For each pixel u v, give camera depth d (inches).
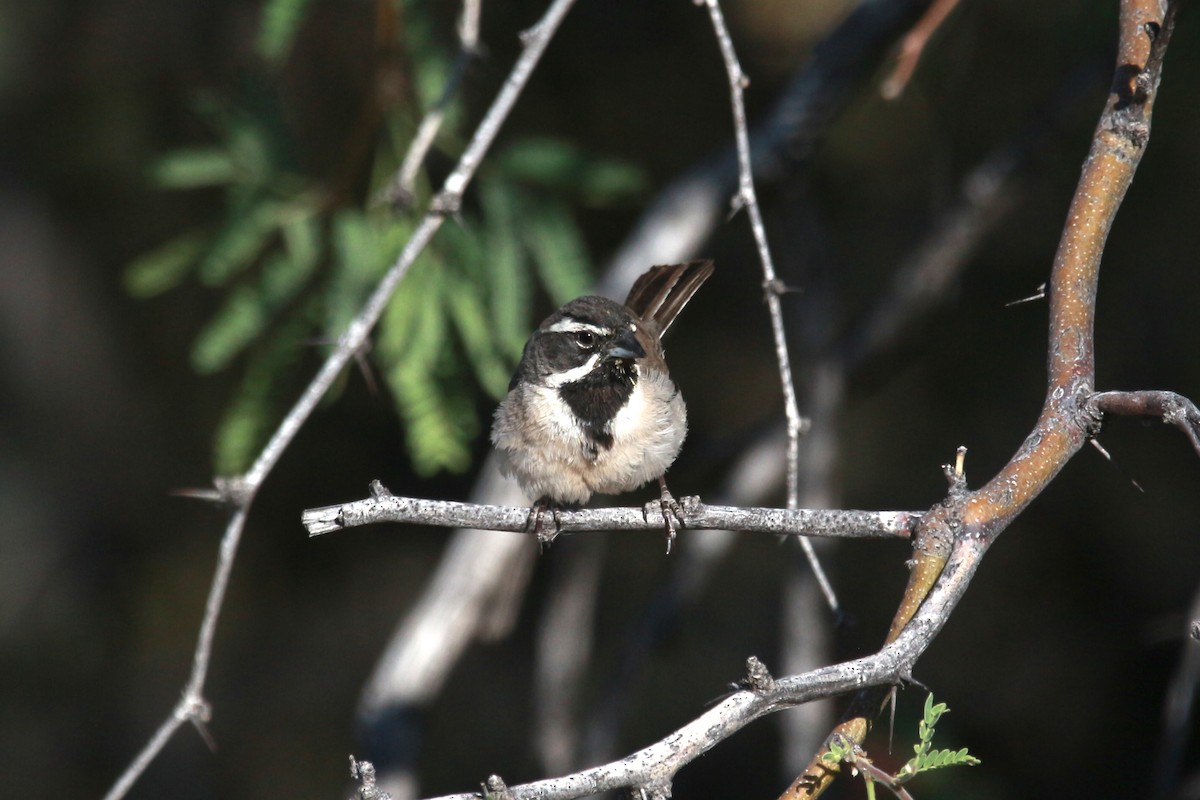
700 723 187.5
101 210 542.6
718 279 525.0
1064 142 449.4
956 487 216.7
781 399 476.1
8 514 567.8
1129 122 242.7
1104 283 495.2
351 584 585.0
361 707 385.4
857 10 421.7
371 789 185.3
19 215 538.9
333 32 449.4
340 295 335.0
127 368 560.7
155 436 567.2
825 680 192.9
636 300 364.2
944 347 512.1
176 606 571.8
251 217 348.5
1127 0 255.1
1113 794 513.7
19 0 521.0
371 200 347.9
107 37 521.0
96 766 554.9
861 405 539.5
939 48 442.3
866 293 526.6
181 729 562.3
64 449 569.3
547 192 360.5
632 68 494.0
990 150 505.0
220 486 254.4
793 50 500.7
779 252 516.1
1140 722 521.0
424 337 334.0
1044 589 544.1
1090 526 537.0
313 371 431.2
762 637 555.8
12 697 558.9
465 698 576.7
